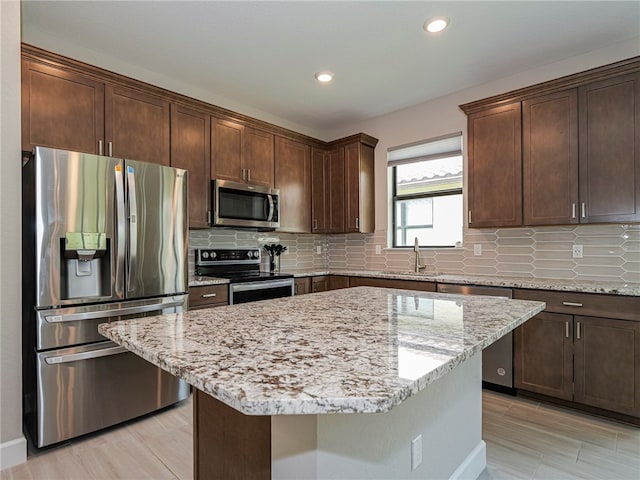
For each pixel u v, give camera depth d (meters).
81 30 2.48
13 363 1.90
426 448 1.38
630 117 2.39
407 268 3.94
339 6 2.24
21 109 2.16
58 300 2.06
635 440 2.08
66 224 2.07
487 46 2.71
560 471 1.80
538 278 2.99
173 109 2.97
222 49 2.74
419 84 3.37
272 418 1.04
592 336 2.34
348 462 1.03
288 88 3.44
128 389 2.31
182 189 2.63
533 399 2.63
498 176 2.97
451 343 1.02
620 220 2.42
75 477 1.78
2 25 1.90
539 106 2.77
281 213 3.85
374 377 0.76
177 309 2.56
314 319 1.36
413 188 4.00
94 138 2.51
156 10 2.27
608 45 2.71
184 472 1.82
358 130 4.39
